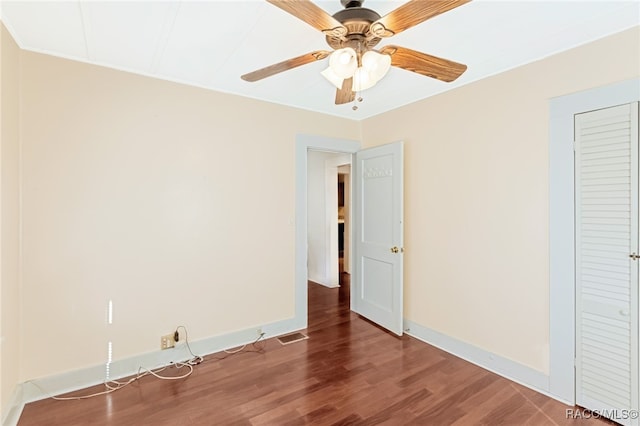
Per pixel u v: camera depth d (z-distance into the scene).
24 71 2.05
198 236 2.73
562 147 2.11
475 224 2.63
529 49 2.10
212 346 2.79
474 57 2.21
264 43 2.02
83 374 2.25
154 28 1.84
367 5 1.66
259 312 3.07
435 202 2.96
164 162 2.57
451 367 2.54
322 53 1.62
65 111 2.19
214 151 2.80
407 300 3.23
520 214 2.34
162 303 2.57
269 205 3.12
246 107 2.98
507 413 1.99
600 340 1.96
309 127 3.40
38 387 2.10
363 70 1.57
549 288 2.18
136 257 2.46
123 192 2.40
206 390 2.22
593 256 1.99
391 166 3.26
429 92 2.90
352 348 2.88
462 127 2.72
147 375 2.41
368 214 3.60
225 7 1.65
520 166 2.34
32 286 2.08
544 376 2.21
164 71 2.43
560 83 2.12
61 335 2.18
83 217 2.25
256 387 2.26
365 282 3.67
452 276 2.81
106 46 2.05
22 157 2.04
